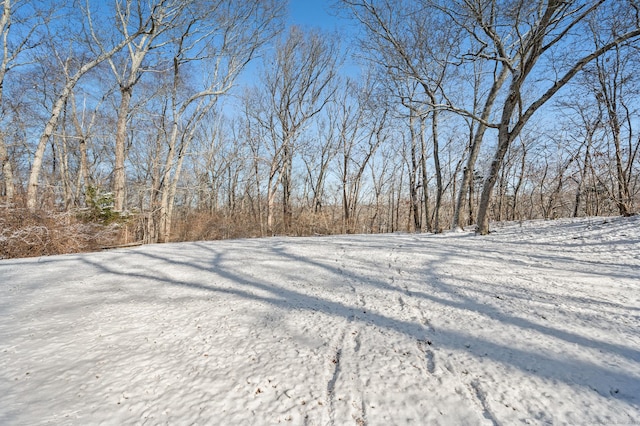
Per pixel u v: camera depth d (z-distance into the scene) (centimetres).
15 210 773
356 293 366
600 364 205
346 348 230
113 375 191
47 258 592
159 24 1112
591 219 838
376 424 153
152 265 519
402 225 3098
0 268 500
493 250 611
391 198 2756
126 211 1162
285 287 392
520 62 741
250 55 1598
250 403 167
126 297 349
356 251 629
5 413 155
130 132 2105
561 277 409
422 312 302
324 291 376
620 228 666
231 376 192
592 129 1062
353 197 2320
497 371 198
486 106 972
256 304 327
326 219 1917
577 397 173
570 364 206
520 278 408
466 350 226
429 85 995
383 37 924
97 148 2009
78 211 1004
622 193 897
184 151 1548
